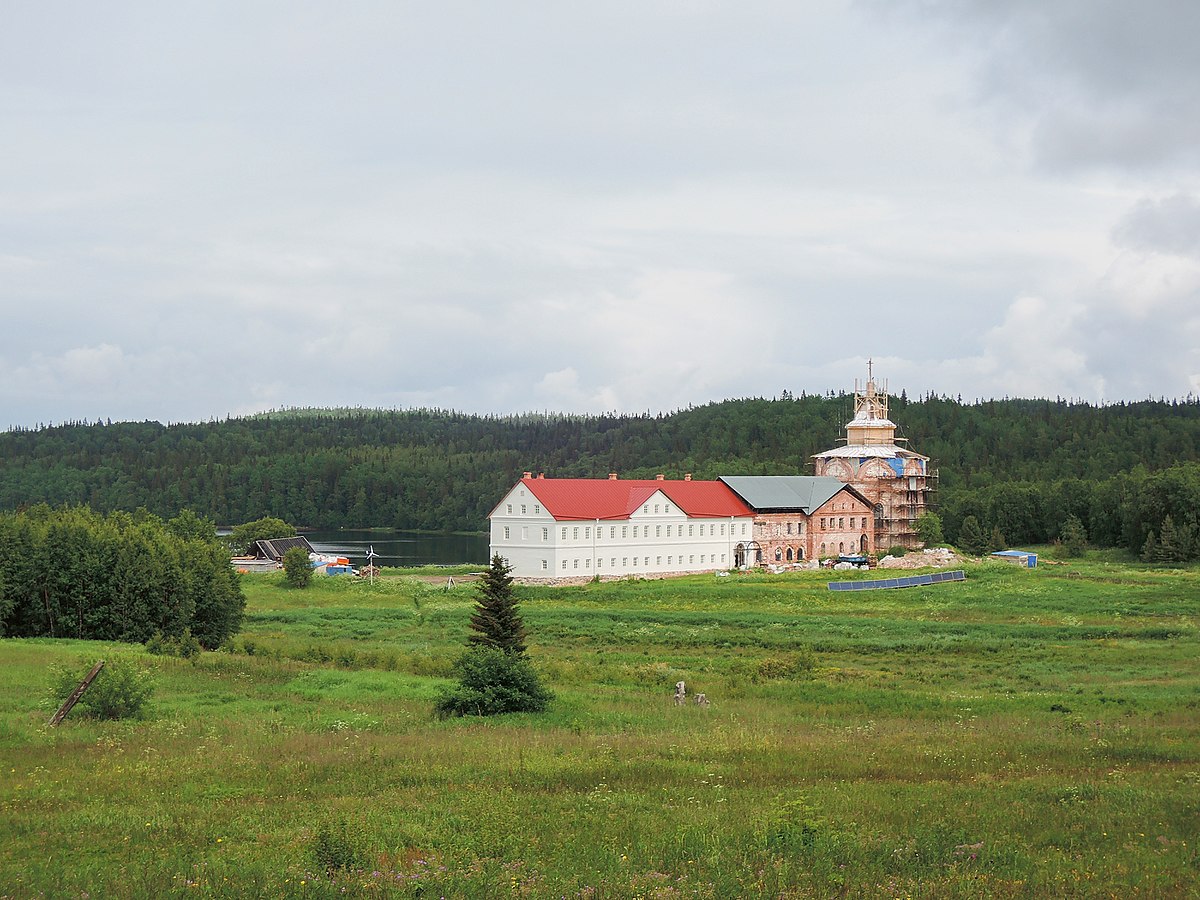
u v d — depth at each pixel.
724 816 26.38
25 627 77.81
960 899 19.67
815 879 20.78
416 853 23.14
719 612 98.31
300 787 30.89
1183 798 28.22
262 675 56.47
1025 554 157.50
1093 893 19.92
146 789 30.53
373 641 80.50
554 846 23.53
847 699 52.06
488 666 47.62
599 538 133.75
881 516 174.62
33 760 34.66
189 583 77.38
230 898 19.45
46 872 21.41
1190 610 94.06
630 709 48.06
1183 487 163.88
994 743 38.22
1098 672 62.78
